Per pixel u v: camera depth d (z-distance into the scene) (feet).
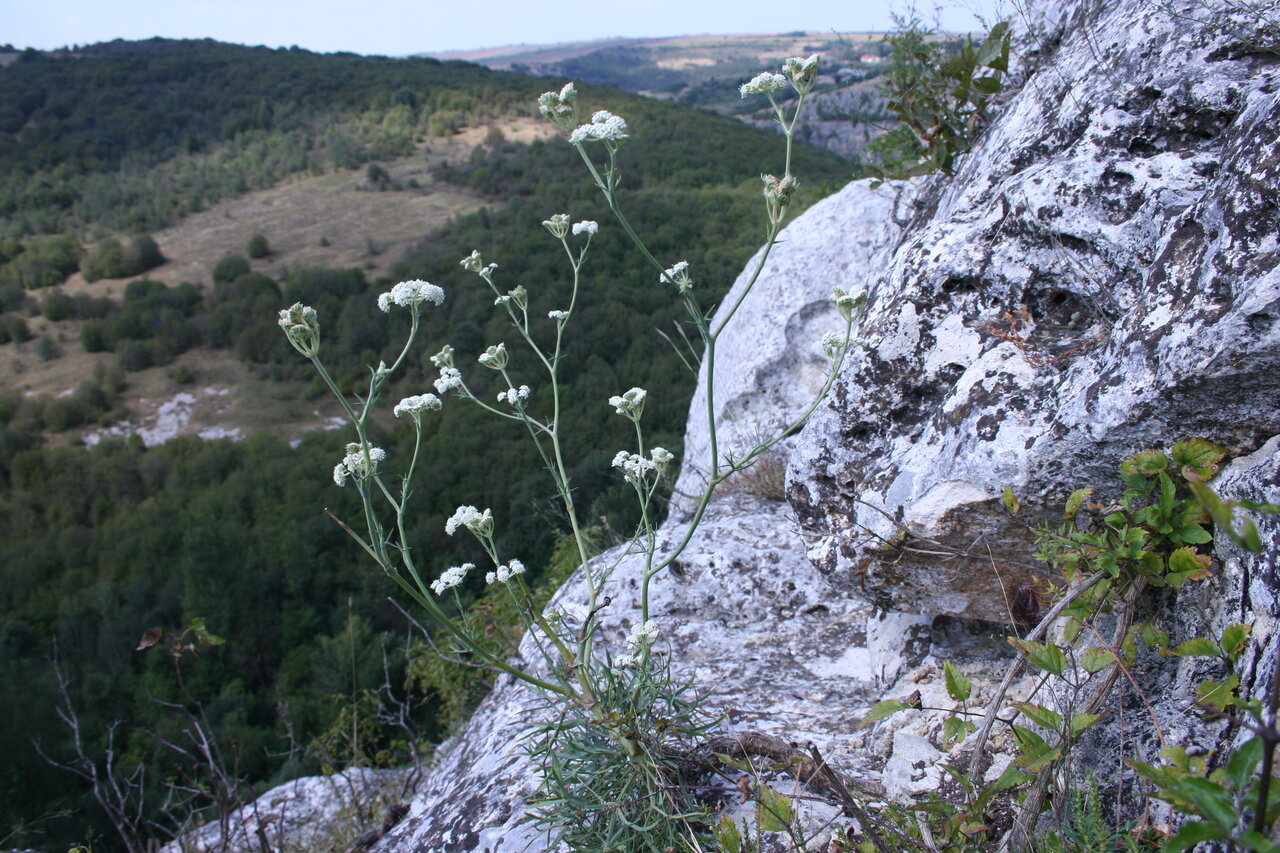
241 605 104.17
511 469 96.17
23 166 333.83
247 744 60.34
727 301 19.36
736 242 109.40
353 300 184.14
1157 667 5.64
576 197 216.54
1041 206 7.11
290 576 104.73
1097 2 9.91
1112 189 6.84
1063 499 6.06
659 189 148.97
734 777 7.02
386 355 158.40
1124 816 5.24
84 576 128.47
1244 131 5.62
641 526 7.62
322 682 73.36
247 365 214.28
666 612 11.05
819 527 8.84
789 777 6.95
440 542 92.73
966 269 7.52
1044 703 6.61
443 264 181.88
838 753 7.60
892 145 13.82
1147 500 5.45
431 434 102.42
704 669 9.82
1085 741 5.79
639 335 91.45
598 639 10.73
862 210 17.53
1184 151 6.84
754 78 7.31
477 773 8.68
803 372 16.88
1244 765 3.28
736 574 11.41
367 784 14.55
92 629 113.60
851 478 8.28
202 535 105.91
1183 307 5.22
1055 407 6.11
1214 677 5.09
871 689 8.73
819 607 10.75
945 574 7.27
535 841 6.95
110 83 392.88
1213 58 7.25
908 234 12.46
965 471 6.52
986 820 5.83
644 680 6.56
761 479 15.06
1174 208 6.31
